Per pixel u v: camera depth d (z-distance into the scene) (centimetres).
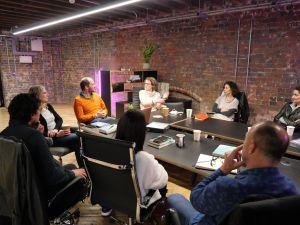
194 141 240
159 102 405
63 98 857
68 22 619
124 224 211
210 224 113
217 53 470
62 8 481
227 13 439
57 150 273
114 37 656
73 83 815
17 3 431
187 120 322
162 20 520
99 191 178
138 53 607
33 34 770
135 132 157
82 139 164
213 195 105
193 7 474
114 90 569
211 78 487
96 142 157
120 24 618
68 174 174
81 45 755
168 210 147
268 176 99
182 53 523
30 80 798
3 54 736
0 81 762
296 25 375
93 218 230
